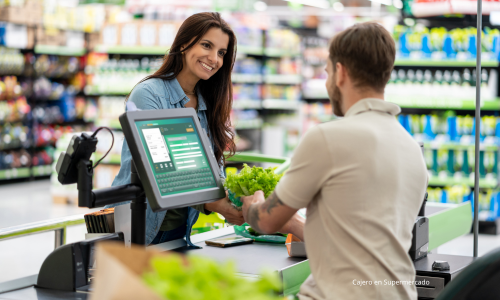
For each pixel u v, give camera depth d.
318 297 1.38
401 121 6.40
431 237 2.75
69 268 1.57
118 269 0.79
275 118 8.80
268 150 8.30
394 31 6.31
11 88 8.01
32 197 7.28
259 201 1.62
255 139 8.29
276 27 8.88
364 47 1.41
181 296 0.74
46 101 8.80
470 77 6.20
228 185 1.74
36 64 8.31
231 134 2.47
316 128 1.39
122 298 0.76
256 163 6.30
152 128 1.57
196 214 2.06
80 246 1.59
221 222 3.15
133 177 1.60
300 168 1.37
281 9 7.22
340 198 1.35
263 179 1.73
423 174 1.48
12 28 7.85
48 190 7.82
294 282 1.78
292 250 1.89
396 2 5.99
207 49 2.21
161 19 6.83
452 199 6.21
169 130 1.62
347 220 1.35
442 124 6.30
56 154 6.92
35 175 8.47
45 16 8.16
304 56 8.86
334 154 1.34
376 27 1.44
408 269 1.43
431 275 1.88
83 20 8.52
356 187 1.34
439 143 6.20
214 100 2.40
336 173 1.34
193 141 1.68
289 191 1.39
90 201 1.48
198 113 2.38
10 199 7.11
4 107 7.92
